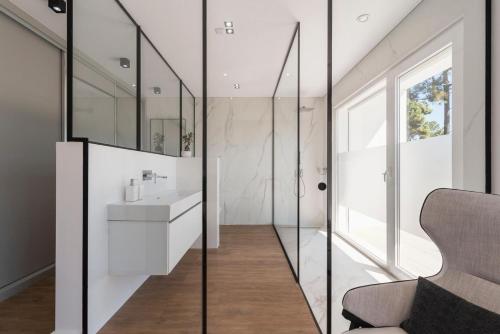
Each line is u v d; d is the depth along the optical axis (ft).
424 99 5.91
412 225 6.35
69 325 4.70
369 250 7.23
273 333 5.00
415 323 2.97
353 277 6.72
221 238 9.90
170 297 6.10
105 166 5.37
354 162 7.32
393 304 3.27
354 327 3.31
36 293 6.60
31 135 7.27
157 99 8.39
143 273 5.31
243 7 6.31
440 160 5.47
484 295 2.80
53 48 7.95
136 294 6.20
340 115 7.03
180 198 6.44
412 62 6.08
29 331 5.00
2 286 6.43
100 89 5.92
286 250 9.03
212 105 8.36
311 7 6.32
